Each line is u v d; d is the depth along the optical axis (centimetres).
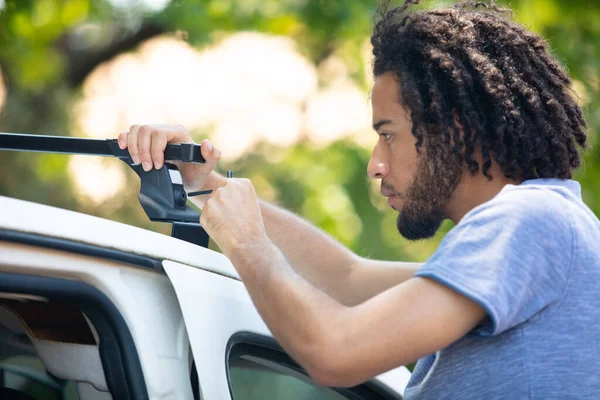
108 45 794
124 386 164
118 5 777
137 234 170
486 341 179
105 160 793
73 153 204
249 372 198
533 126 199
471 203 204
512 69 203
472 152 200
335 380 173
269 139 852
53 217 157
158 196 199
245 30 779
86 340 173
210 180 239
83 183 795
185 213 200
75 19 765
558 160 201
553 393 175
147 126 201
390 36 211
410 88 203
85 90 815
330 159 802
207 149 201
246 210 194
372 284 249
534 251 175
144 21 784
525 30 212
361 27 758
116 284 164
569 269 178
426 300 170
